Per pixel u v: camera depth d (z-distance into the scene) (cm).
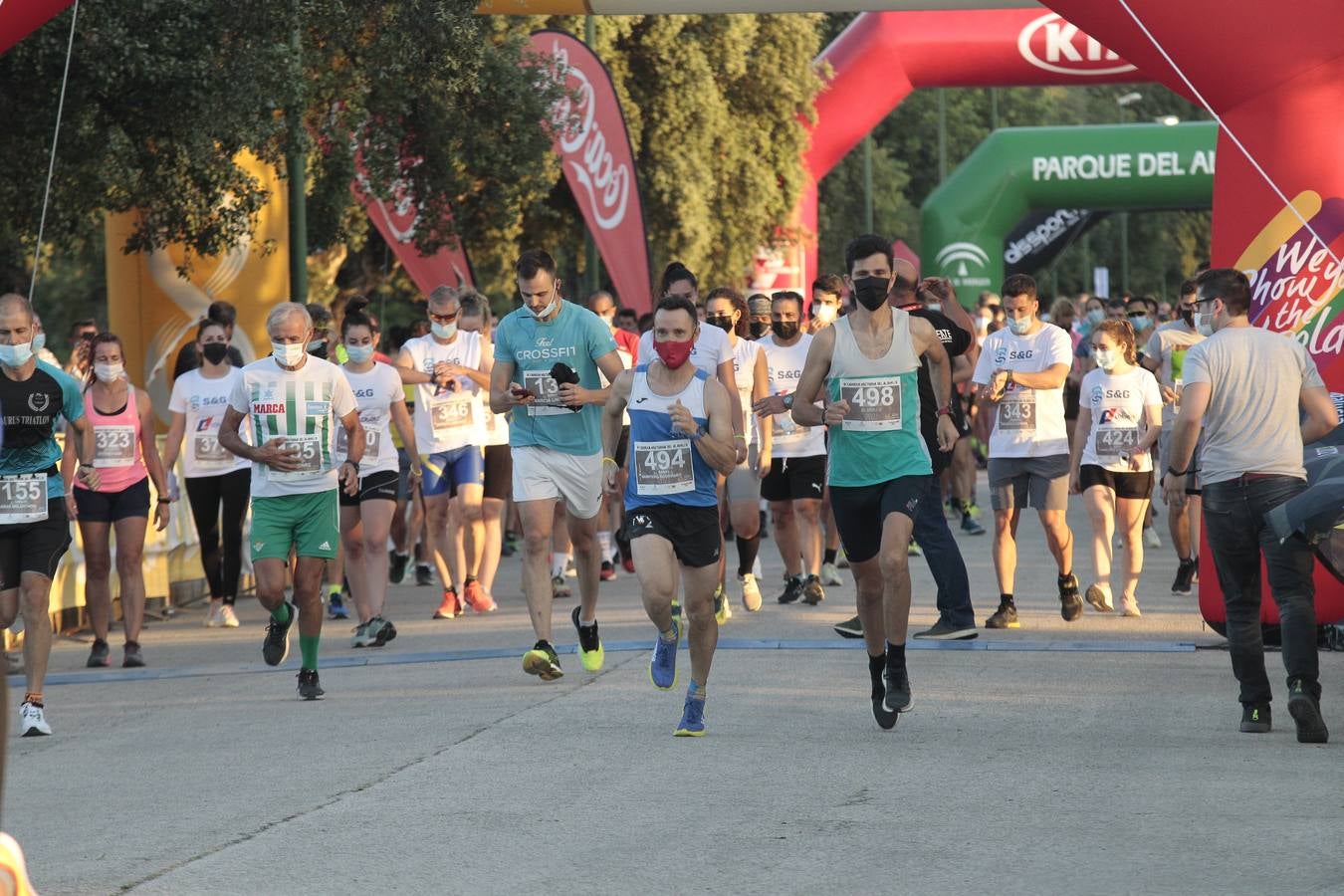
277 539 2773
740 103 8575
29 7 3052
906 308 3369
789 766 2153
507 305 10125
